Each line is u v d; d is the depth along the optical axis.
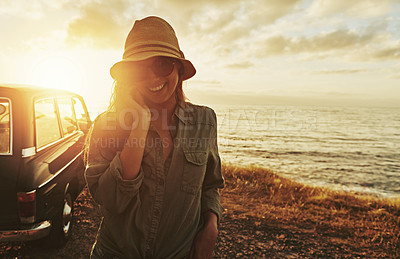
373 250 3.54
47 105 3.12
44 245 2.90
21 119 2.51
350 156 39.88
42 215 2.55
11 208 2.40
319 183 20.31
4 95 2.52
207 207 1.00
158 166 0.84
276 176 8.09
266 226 4.14
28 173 2.43
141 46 0.81
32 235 2.44
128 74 0.81
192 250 0.92
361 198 6.48
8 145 2.42
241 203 5.30
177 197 0.86
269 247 3.46
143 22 0.84
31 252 2.88
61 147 3.23
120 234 0.85
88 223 3.65
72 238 3.24
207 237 0.92
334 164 31.97
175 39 0.90
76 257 2.86
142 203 0.84
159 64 0.80
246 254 3.25
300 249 3.46
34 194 2.44
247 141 54.34
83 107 4.66
